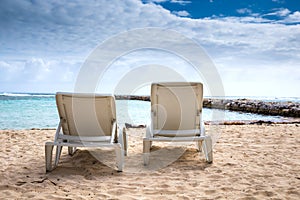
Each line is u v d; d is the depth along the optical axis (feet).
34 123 35.81
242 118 47.01
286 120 41.32
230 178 10.38
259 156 14.05
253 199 8.32
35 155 14.33
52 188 9.32
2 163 12.51
